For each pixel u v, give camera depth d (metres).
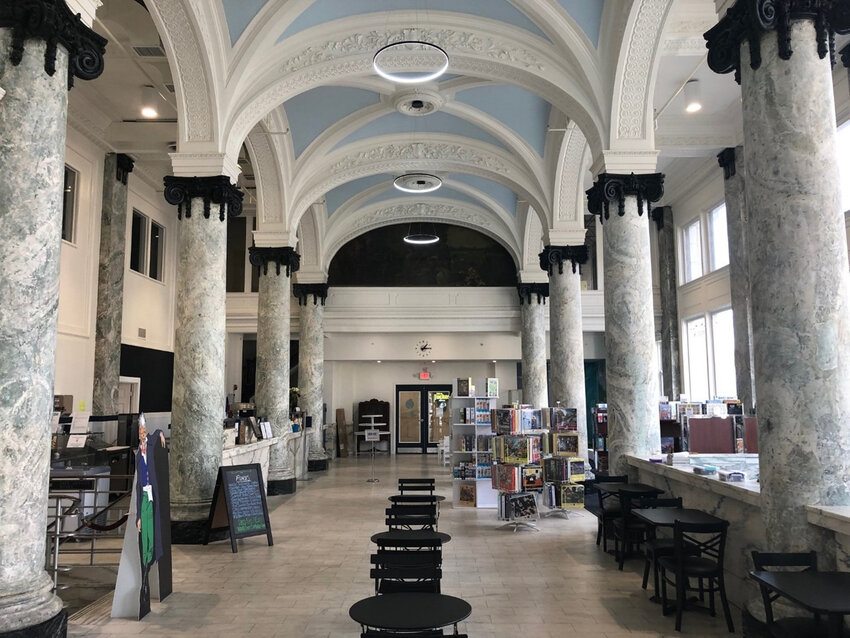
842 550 3.92
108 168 12.66
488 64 8.78
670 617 5.06
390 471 15.81
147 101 11.16
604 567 6.64
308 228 15.89
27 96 4.05
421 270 18.78
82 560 6.82
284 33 8.34
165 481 5.80
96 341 12.33
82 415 7.48
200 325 7.99
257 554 7.21
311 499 11.38
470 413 10.57
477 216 17.45
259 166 11.79
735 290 12.17
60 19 4.16
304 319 16.19
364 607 3.18
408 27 8.37
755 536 4.98
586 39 8.23
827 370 4.21
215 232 8.14
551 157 12.05
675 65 10.21
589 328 18.27
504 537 8.11
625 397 8.00
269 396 12.09
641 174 8.24
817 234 4.30
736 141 12.23
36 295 4.02
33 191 4.04
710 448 8.10
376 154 12.59
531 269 16.69
